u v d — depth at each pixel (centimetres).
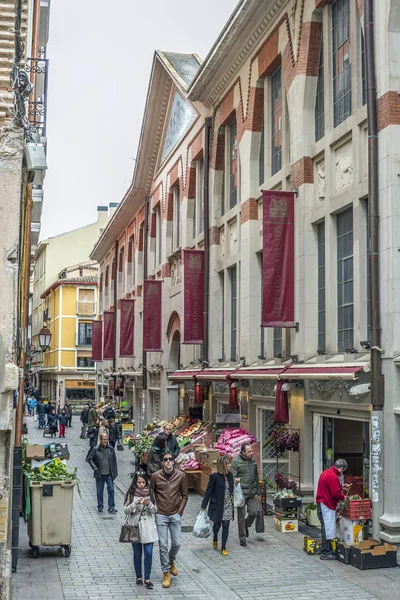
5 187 813
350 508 1209
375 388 1230
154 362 3303
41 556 1216
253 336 1959
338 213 1512
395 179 1248
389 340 1223
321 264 1591
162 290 3091
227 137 2309
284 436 1562
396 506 1184
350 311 1448
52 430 3962
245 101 2052
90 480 2208
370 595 1004
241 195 2050
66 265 8031
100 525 1495
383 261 1256
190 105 2694
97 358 4962
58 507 1202
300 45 1658
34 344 8925
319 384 1474
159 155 3291
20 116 829
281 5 1778
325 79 1577
